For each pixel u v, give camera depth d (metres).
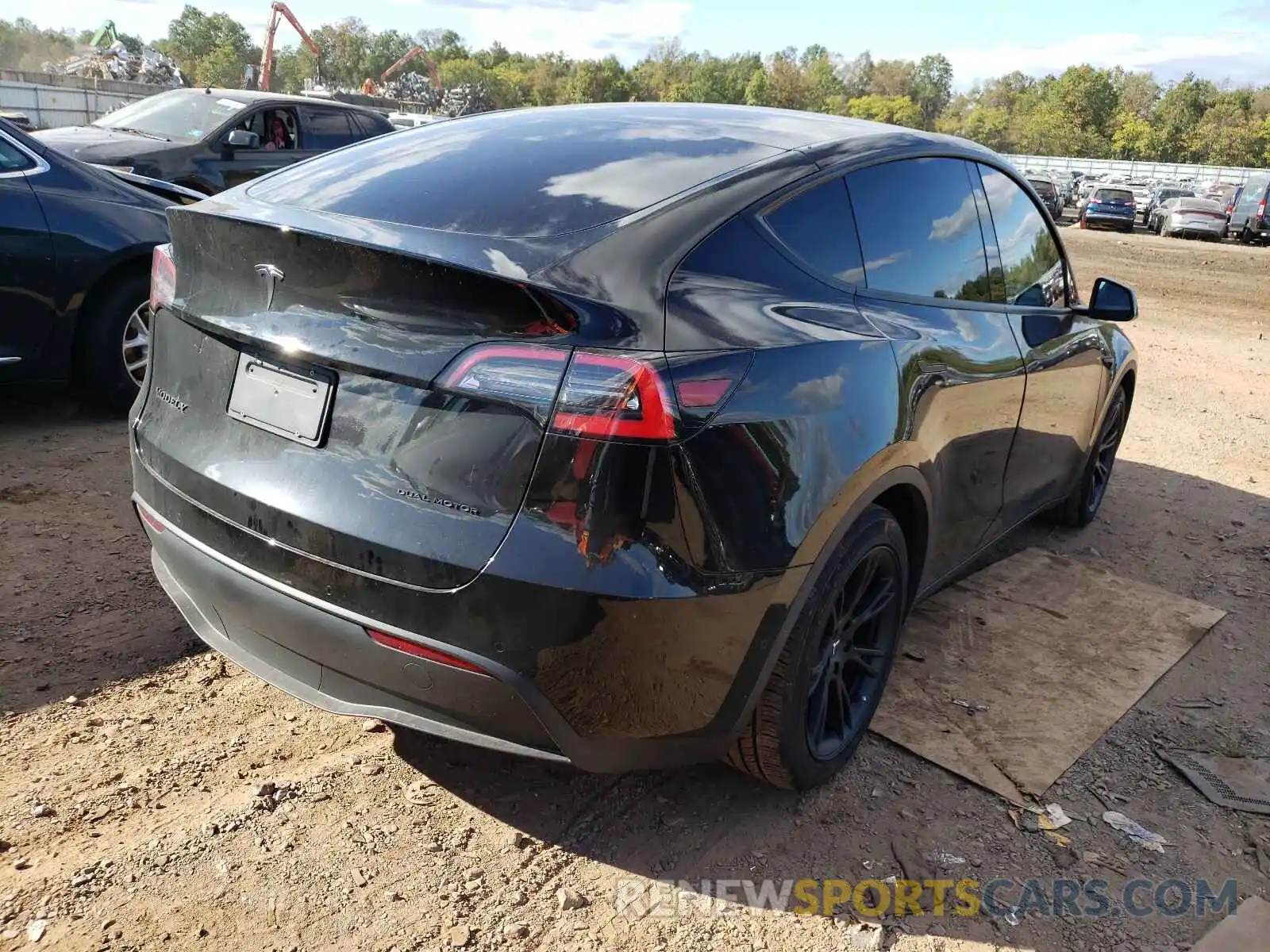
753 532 2.08
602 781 2.66
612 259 2.10
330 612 2.08
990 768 2.80
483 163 2.58
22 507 4.00
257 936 2.08
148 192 5.27
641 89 160.38
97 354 4.98
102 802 2.43
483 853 2.37
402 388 2.03
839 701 2.65
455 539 1.95
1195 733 3.07
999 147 135.38
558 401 1.90
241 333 2.22
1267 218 28.22
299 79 161.25
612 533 1.92
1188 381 8.55
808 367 2.26
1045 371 3.55
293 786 2.54
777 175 2.54
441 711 2.08
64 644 3.07
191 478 2.32
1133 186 53.84
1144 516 5.05
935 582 3.26
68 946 2.02
